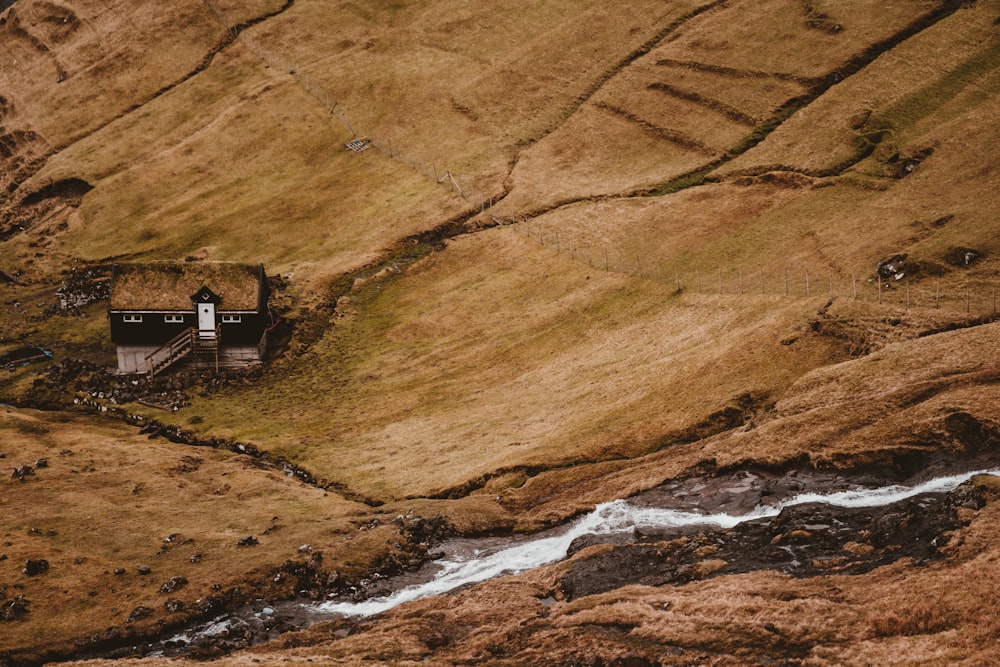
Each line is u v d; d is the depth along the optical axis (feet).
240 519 233.76
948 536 154.92
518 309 354.13
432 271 394.52
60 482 254.47
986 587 135.64
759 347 270.05
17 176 543.39
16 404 330.75
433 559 213.05
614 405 266.57
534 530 218.18
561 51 537.24
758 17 520.01
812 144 413.80
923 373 227.40
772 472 211.82
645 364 287.28
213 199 480.64
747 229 368.68
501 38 561.43
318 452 278.05
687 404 253.44
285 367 343.05
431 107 516.32
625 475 229.45
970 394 209.87
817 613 143.02
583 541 198.70
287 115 531.50
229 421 304.71
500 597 179.63
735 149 434.30
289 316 369.50
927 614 134.51
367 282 392.88
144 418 312.50
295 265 412.36
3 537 220.02
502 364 320.09
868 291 291.58
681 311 318.65
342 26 597.52
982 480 167.84
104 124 563.89
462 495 241.35
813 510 185.98
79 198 505.66
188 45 606.14
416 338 350.84
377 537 218.79
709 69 490.90
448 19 586.45
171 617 188.65
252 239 442.09
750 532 186.09
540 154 465.06
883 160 388.16
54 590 197.98
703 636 143.33
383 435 284.00
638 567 180.65
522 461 244.83
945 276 286.87
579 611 162.40
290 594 200.23
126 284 343.26
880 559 159.02
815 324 269.44
